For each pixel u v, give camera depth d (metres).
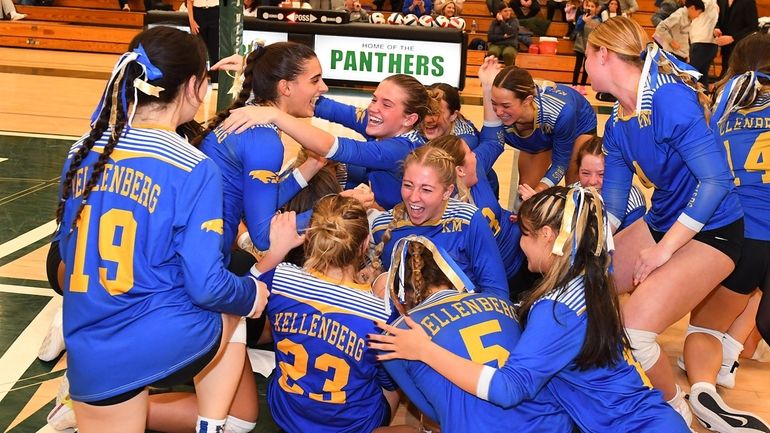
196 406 2.76
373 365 2.64
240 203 2.73
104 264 1.99
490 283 3.01
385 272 3.04
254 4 11.39
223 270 2.01
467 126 4.38
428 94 3.43
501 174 6.88
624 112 2.84
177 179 1.99
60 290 3.06
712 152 2.61
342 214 2.63
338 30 10.32
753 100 3.08
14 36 13.75
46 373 3.19
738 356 3.44
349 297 2.61
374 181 3.60
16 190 5.55
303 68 2.83
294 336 2.62
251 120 2.66
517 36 13.74
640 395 2.38
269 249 2.61
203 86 2.14
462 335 2.36
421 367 2.40
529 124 4.46
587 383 2.36
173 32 2.08
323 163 3.12
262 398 3.12
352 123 3.75
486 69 4.09
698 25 11.41
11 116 8.05
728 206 2.81
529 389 2.21
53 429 2.80
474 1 15.32
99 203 2.00
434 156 2.90
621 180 3.00
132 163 1.99
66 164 2.09
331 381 2.63
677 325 4.05
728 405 3.25
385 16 14.48
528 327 2.28
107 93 2.05
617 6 12.95
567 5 14.32
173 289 2.05
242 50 4.44
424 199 2.90
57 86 10.04
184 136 2.82
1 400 2.97
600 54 2.76
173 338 2.03
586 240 2.29
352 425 2.71
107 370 2.02
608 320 2.28
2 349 3.34
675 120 2.62
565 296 2.28
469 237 3.03
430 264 2.62
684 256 2.81
